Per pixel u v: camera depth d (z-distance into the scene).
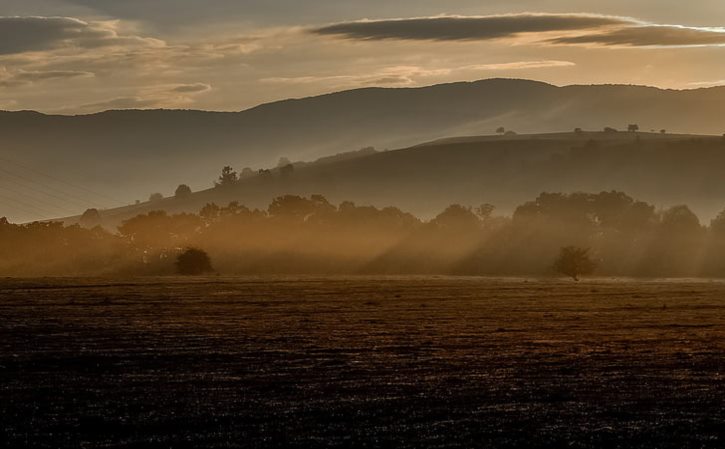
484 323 120.31
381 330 109.19
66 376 70.19
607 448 47.22
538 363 77.31
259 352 85.56
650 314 137.38
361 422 52.78
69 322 120.19
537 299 177.00
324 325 116.56
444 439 48.75
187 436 49.50
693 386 65.00
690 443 48.25
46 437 49.47
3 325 115.38
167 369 74.06
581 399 59.78
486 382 66.69
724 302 167.00
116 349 88.25
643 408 56.97
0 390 63.72
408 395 61.16
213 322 120.94
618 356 82.25
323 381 67.38
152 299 172.12
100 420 53.31
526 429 51.06
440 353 84.69
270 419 53.53
